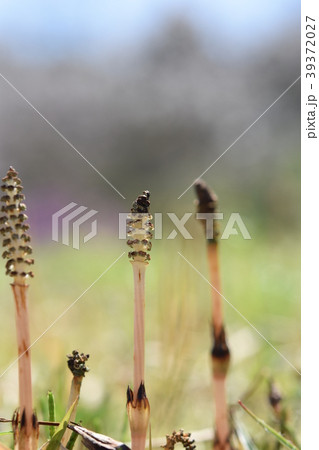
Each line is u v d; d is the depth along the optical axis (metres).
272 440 0.56
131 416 0.44
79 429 0.44
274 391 0.57
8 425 0.61
